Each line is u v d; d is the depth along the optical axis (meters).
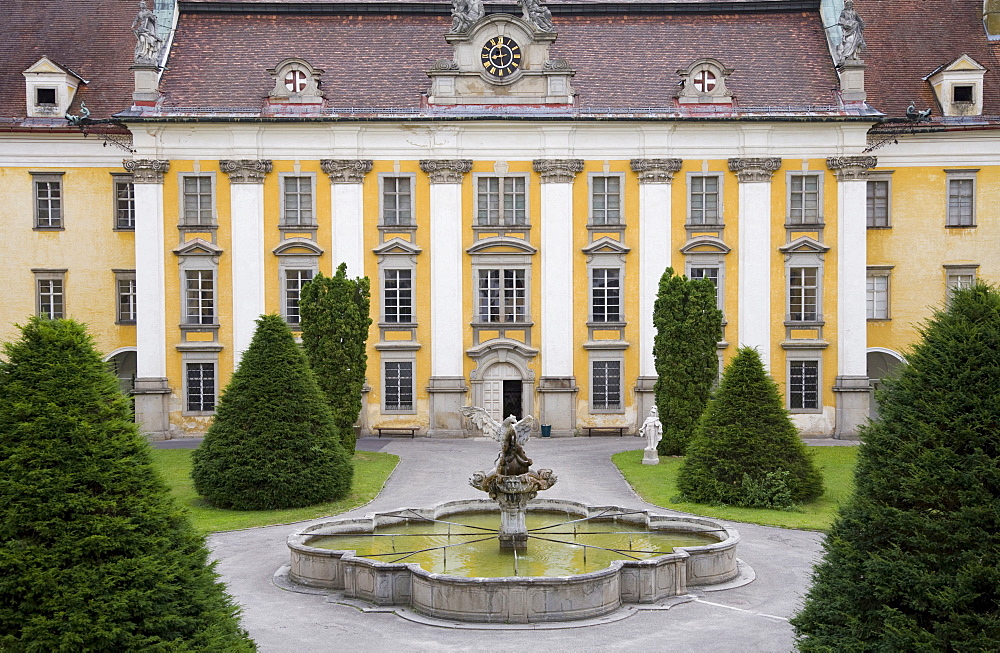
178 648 12.78
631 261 52.41
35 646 11.98
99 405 13.34
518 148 52.09
